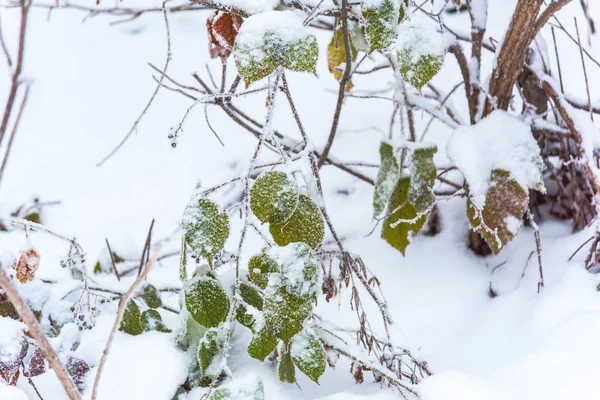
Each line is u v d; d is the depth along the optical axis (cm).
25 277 156
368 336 163
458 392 152
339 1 161
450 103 185
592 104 177
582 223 180
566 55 206
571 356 156
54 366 135
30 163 206
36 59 230
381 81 213
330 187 195
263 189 150
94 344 161
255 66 146
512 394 152
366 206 191
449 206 187
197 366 160
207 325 154
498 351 164
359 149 200
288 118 208
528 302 170
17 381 159
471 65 177
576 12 212
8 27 236
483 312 173
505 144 166
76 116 214
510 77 171
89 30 242
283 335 151
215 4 154
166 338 162
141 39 237
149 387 156
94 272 181
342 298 177
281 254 151
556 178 183
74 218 196
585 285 166
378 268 181
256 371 161
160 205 197
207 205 151
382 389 159
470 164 165
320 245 163
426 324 173
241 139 205
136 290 166
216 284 155
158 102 215
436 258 182
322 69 217
